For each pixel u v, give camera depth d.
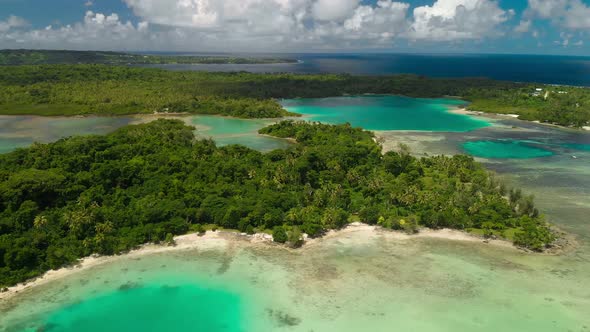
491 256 81.69
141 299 69.56
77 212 85.06
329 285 72.94
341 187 109.75
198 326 63.78
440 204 98.50
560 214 100.62
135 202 96.31
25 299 68.75
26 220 83.88
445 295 70.06
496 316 65.00
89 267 77.75
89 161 115.50
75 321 64.50
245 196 101.06
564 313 65.50
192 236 88.88
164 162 117.81
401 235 90.06
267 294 70.81
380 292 71.00
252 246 85.56
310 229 88.94
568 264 78.81
